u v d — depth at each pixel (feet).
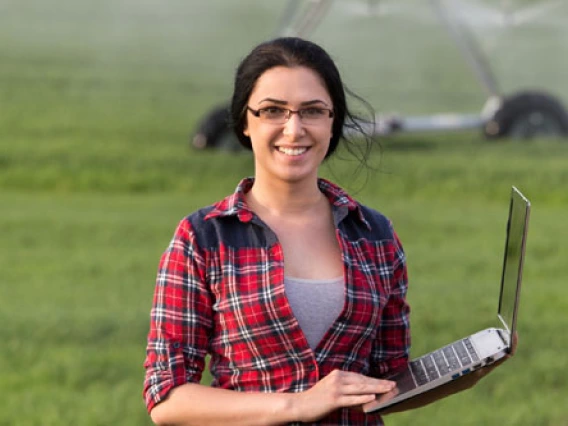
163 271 17.28
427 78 133.28
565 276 55.57
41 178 82.12
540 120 91.09
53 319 46.85
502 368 41.27
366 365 17.47
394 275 17.87
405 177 78.74
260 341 16.87
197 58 143.43
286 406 16.29
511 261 17.35
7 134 94.17
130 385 40.45
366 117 19.84
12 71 125.18
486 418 36.86
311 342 16.96
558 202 77.05
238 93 17.52
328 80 17.30
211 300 17.19
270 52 17.25
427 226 66.85
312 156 17.37
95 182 81.76
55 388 40.32
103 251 61.41
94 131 96.68
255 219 17.19
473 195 77.97
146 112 106.93
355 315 16.99
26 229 65.51
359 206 17.81
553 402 38.52
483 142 90.33
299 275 17.20
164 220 69.31
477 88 129.39
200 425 16.69
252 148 17.95
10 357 43.04
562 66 140.87
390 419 36.50
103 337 45.55
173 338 17.12
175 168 83.61
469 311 47.60
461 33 95.35
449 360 16.65
